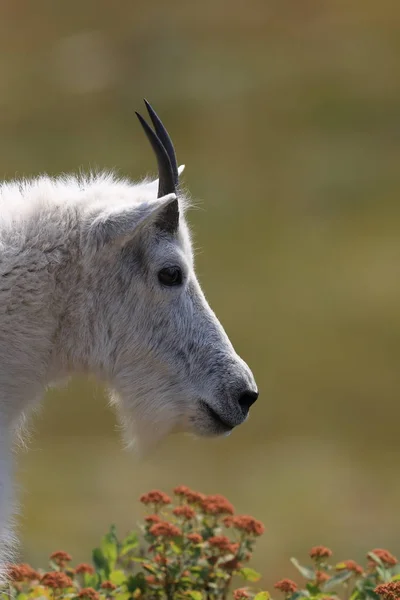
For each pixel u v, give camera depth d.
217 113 108.25
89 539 33.09
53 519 35.34
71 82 115.81
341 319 66.44
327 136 102.56
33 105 109.56
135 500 38.41
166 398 14.49
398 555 33.81
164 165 14.06
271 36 127.06
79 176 16.34
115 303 13.98
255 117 107.00
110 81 114.81
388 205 88.00
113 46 124.75
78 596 14.23
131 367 14.34
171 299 14.34
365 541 35.09
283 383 56.38
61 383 14.35
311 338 63.12
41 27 132.75
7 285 13.24
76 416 49.59
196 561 14.98
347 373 57.78
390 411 52.03
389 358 59.69
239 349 61.28
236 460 45.06
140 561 15.04
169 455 45.38
